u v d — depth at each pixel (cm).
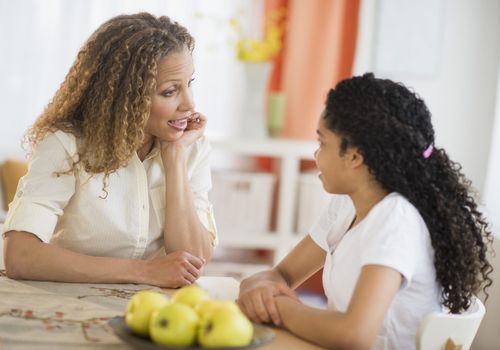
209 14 431
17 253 177
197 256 202
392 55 443
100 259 179
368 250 142
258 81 419
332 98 149
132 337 126
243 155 451
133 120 190
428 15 439
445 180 151
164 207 205
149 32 191
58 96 199
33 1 408
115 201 196
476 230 155
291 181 419
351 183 151
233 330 121
